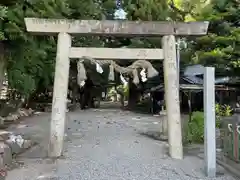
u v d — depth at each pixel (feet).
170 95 22.15
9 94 56.13
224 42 44.86
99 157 22.40
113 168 19.26
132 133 36.47
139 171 18.62
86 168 19.10
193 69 63.46
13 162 20.16
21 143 24.81
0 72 30.91
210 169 17.46
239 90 57.57
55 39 37.35
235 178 17.04
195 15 46.29
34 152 23.94
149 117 61.52
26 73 34.88
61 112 22.04
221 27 46.68
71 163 20.29
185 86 52.26
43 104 73.51
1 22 25.59
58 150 22.07
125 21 22.12
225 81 56.03
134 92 91.30
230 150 19.43
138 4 48.47
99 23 22.08
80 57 22.21
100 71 22.68
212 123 17.67
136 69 22.50
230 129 19.40
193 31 22.15
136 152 24.45
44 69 39.86
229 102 60.49
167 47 22.29
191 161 21.27
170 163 20.65
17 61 31.94
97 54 22.18
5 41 28.58
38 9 29.12
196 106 67.46
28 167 19.04
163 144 28.35
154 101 74.59
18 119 51.96
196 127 29.09
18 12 26.25
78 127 42.32
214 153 17.53
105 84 83.56
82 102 90.99
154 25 22.15
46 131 37.70
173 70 22.21
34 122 48.08
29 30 22.13
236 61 45.55
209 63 47.47
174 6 46.70
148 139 31.48
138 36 22.97
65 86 22.11
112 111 79.51
